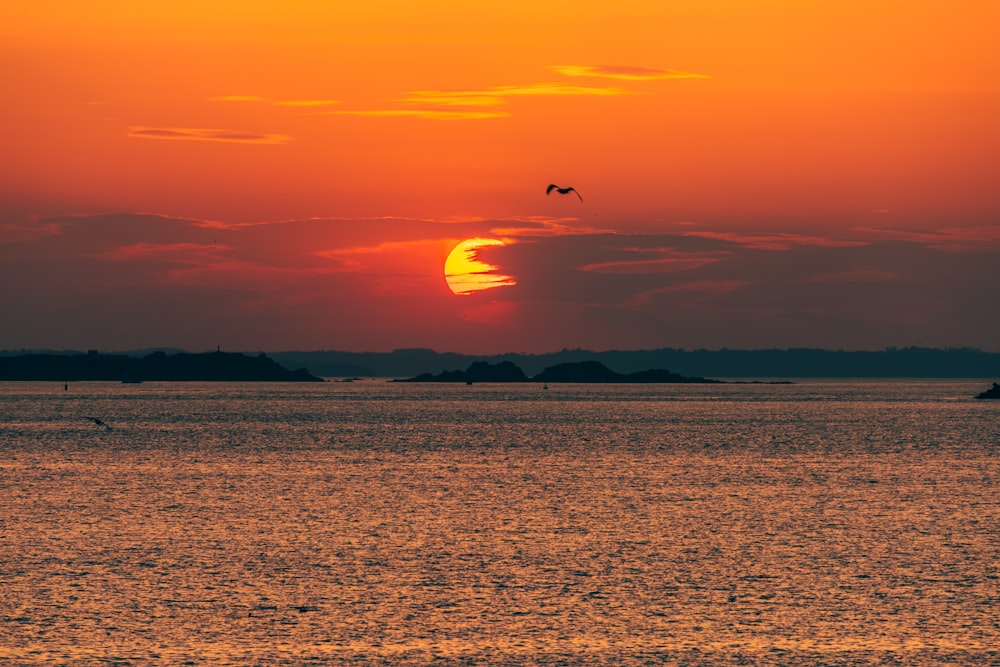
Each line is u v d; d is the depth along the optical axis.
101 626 166.62
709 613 177.00
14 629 164.62
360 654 154.12
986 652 156.12
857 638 162.88
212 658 151.75
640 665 150.38
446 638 162.12
